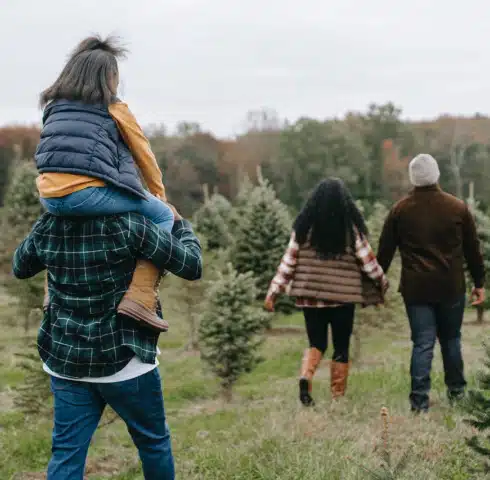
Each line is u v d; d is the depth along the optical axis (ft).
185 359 38.42
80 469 9.80
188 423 21.90
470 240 20.20
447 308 20.11
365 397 22.07
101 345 9.44
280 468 14.60
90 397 9.81
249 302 27.71
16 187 51.75
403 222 20.34
